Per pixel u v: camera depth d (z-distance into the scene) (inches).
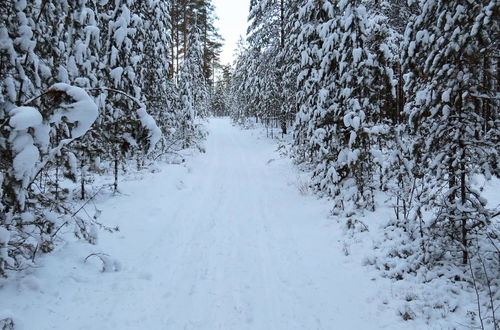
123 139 322.3
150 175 576.1
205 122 1740.9
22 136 178.9
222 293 230.8
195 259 283.4
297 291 235.3
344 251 294.7
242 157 853.2
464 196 233.1
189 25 1193.4
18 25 219.0
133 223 356.8
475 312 194.7
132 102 459.2
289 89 844.0
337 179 393.7
